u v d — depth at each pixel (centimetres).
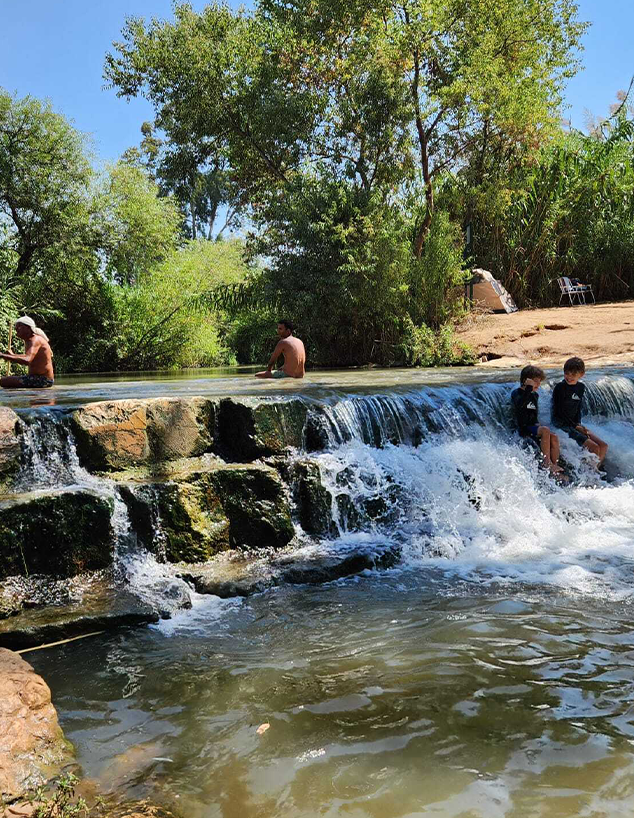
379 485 646
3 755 286
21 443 521
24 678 338
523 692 345
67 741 312
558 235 2183
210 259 2948
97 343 2369
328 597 488
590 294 2172
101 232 2372
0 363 1591
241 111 1967
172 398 601
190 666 387
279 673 376
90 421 551
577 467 759
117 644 418
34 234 2277
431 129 1889
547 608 458
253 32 1983
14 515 460
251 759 296
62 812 262
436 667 376
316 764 290
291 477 595
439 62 1844
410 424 732
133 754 303
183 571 513
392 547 569
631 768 279
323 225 1633
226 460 613
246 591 492
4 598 442
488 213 2156
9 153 2175
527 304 2177
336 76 1909
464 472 687
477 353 1566
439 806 259
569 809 254
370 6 1795
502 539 609
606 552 577
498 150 2205
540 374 760
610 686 349
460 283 1808
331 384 898
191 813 262
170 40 1970
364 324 1764
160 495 523
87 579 486
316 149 1958
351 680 364
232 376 1333
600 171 2186
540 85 2067
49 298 2402
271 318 1925
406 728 315
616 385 894
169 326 2442
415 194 1866
